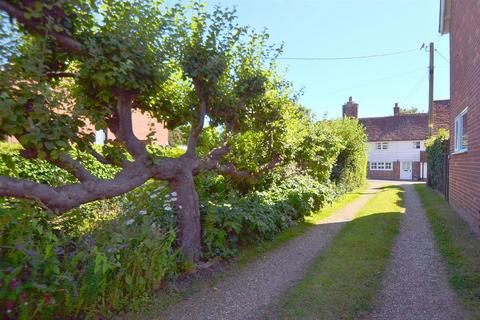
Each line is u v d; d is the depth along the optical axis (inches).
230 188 339.9
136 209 198.8
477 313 149.7
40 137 137.7
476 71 298.8
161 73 186.5
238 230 229.0
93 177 165.2
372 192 719.1
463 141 378.9
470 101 324.2
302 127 372.8
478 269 198.8
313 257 239.6
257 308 160.4
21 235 132.6
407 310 156.5
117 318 147.6
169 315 154.1
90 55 161.0
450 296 168.4
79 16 156.3
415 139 1553.9
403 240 281.0
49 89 141.2
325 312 153.9
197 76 207.0
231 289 183.9
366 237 280.8
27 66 135.0
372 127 1692.9
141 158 190.9
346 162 661.3
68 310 134.6
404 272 204.8
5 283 116.9
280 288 184.2
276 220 296.7
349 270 205.2
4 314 123.9
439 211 403.5
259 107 274.5
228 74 240.5
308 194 379.2
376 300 167.9
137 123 655.8
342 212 438.0
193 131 227.9
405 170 1577.3
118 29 167.8
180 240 207.9
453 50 438.3
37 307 124.4
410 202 515.8
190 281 192.2
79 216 180.2
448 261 218.8
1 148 179.9
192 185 217.6
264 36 255.9
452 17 448.1
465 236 277.0
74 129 156.0
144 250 165.5
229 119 253.3
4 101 124.0
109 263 140.7
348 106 1539.1
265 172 347.6
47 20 143.3
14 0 135.3
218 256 223.6
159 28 187.6
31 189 138.7
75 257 138.0
